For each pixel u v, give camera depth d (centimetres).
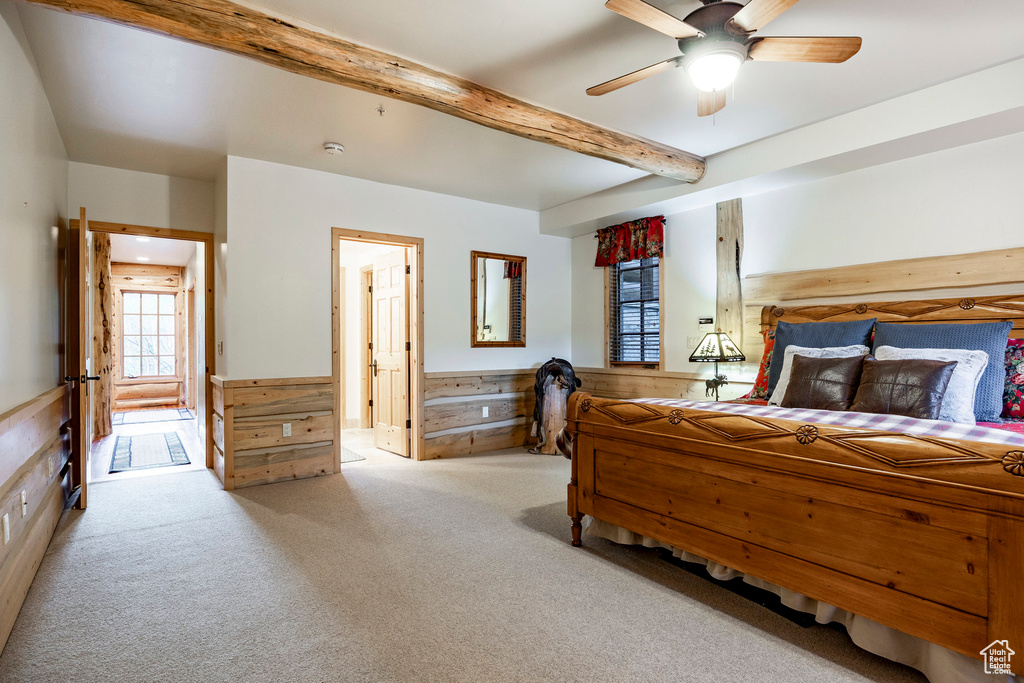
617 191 499
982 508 154
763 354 404
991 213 316
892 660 182
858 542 182
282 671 181
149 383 948
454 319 532
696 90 304
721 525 226
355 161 421
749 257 438
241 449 410
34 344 269
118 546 292
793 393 317
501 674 179
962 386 262
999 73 278
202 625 211
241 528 321
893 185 356
